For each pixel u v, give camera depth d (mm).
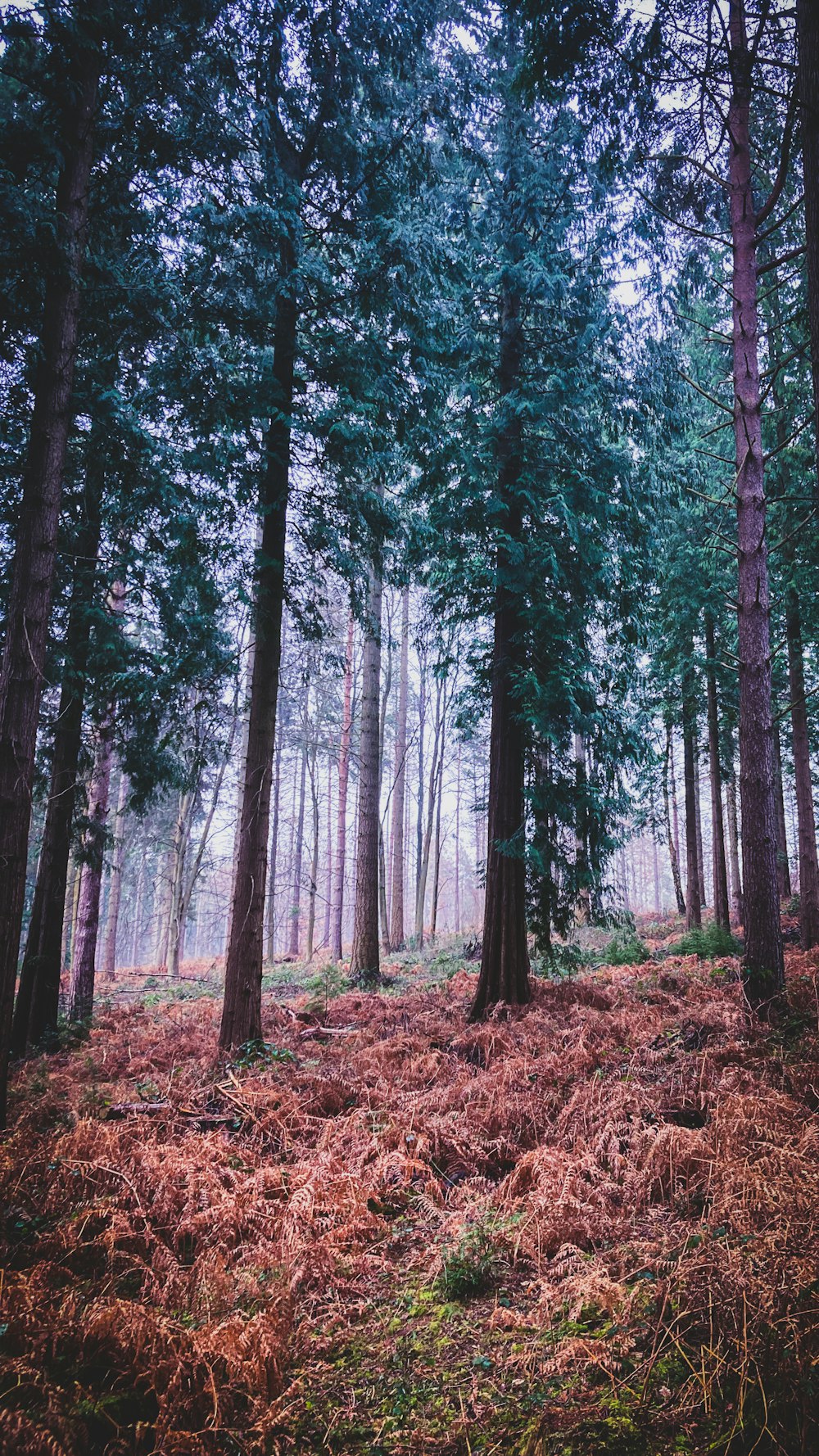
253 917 8367
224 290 8406
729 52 5711
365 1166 5023
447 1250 3834
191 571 8719
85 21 6195
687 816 18250
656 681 17922
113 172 7180
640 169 8477
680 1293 3004
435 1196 4738
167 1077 7211
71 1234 3918
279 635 9016
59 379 6352
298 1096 6254
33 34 6102
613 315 10117
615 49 6152
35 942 10750
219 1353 2930
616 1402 2645
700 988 8805
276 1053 7824
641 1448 2416
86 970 12781
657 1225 3828
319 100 8609
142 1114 6062
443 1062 7250
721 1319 2805
